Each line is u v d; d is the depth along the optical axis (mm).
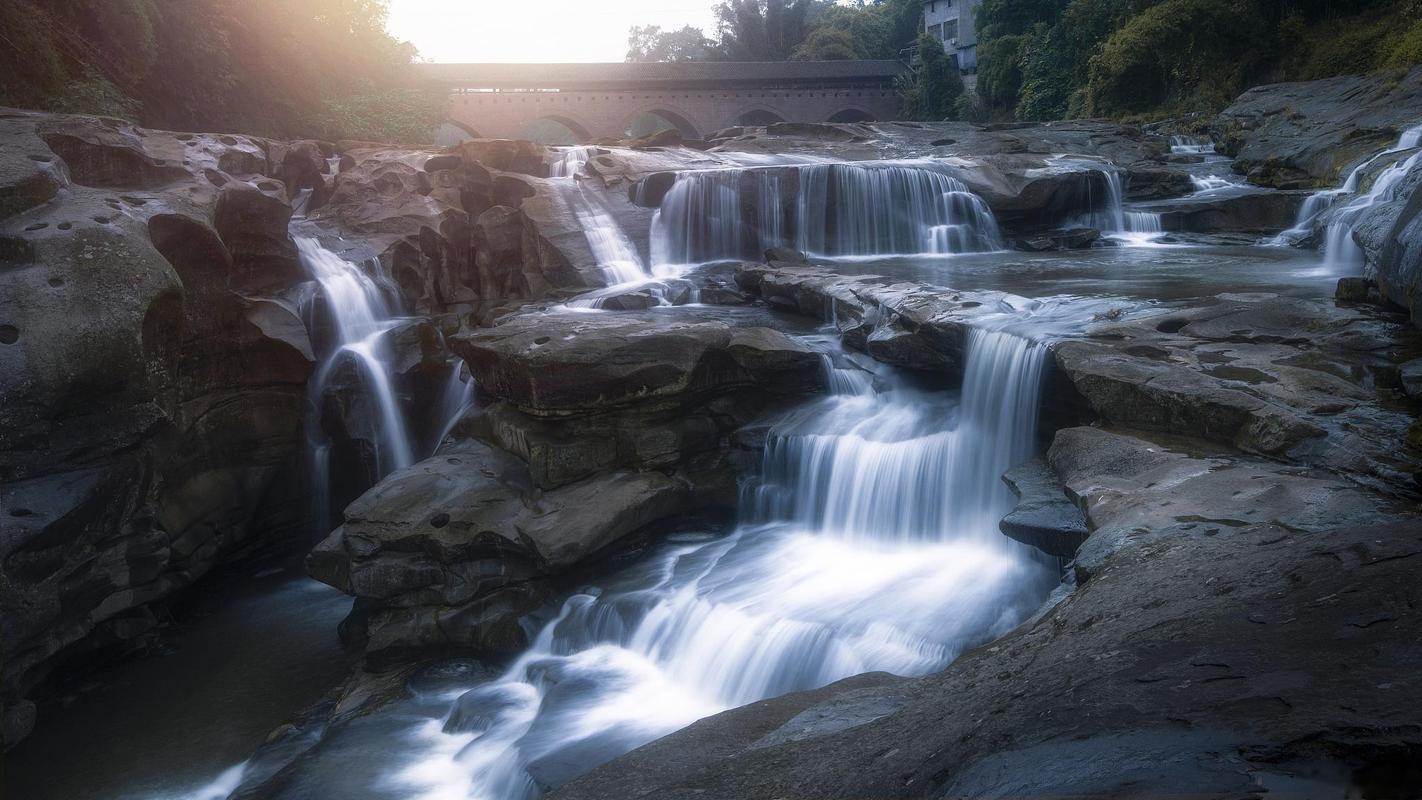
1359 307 8930
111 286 9125
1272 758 2283
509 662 8812
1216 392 6855
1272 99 25094
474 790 6777
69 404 8648
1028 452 8664
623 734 6836
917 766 3119
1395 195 14203
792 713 5027
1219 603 3666
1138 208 20406
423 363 13383
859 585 8070
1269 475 5797
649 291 14406
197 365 11172
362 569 9273
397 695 8430
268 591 11422
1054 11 46656
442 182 16484
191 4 23672
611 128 54844
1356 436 6023
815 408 10453
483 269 15867
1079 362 7820
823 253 18594
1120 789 2332
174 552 10500
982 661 4285
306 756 7465
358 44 35062
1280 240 17438
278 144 16156
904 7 72125
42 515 8336
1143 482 6172
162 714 8750
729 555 9086
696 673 7648
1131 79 33344
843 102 59250
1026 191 19594
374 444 12742
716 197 17844
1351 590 3352
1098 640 3705
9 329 8492
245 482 11719
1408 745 2166
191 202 11180
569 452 9766
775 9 84625
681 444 10094
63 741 8367
